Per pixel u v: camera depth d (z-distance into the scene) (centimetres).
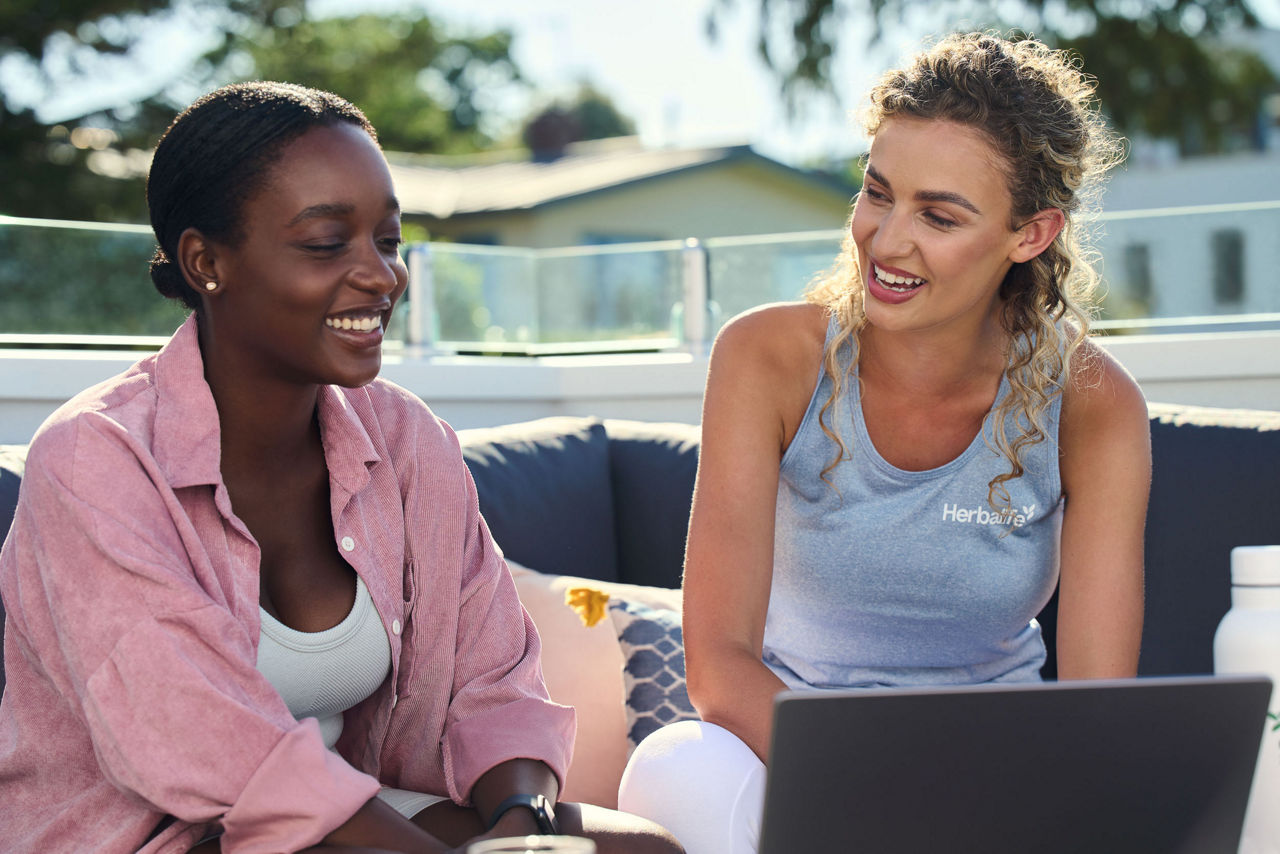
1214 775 108
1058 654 169
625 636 203
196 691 117
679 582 236
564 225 1245
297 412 136
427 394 269
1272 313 265
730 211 1355
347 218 127
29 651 126
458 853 119
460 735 142
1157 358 262
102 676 117
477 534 156
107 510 120
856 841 103
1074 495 170
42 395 213
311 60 1497
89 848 121
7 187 1130
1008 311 168
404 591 147
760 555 163
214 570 128
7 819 127
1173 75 1285
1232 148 1616
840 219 1423
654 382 291
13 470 170
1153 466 210
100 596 118
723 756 141
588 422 253
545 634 202
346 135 128
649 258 315
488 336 318
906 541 166
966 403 167
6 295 233
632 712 198
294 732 119
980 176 148
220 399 133
